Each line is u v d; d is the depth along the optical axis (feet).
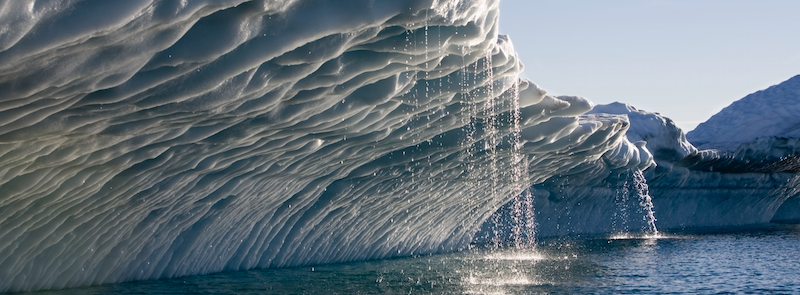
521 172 55.77
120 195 33.55
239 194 40.22
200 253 42.60
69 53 18.71
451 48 27.37
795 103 120.16
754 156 108.58
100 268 37.04
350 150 40.70
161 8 17.84
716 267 55.36
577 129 49.16
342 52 23.98
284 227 47.06
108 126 26.30
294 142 35.60
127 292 35.12
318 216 47.85
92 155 28.91
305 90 28.02
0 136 23.70
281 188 42.57
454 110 37.47
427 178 50.78
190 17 18.74
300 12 21.22
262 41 21.72
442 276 46.91
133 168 32.09
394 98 32.65
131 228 36.83
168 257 40.55
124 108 24.22
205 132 29.91
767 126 116.06
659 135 93.97
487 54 29.40
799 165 118.21
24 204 29.60
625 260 60.49
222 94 24.48
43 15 16.62
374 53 25.72
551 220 90.27
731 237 90.07
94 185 31.30
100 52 19.26
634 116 96.37
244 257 45.83
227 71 22.27
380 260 57.00
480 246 74.08
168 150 31.96
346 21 21.62
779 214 143.54
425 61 26.96
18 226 30.63
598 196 92.02
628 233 98.43
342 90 28.22
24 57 17.61
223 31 20.31
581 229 96.58
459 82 32.14
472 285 42.75
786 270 53.52
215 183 37.68
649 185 98.53
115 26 17.33
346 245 53.52
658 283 45.60
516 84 37.14
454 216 62.54
